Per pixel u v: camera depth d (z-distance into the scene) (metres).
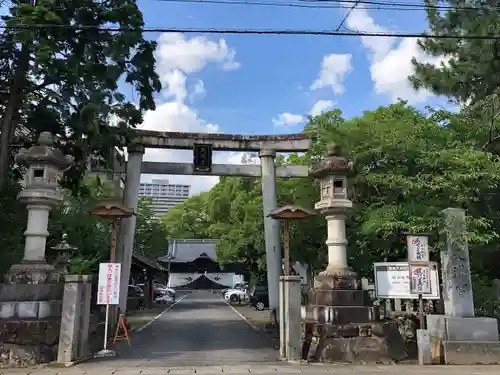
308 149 18.45
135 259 27.66
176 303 37.94
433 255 14.00
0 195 15.12
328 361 10.89
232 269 53.94
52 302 11.34
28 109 14.59
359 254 15.27
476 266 14.92
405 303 15.80
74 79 13.17
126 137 15.70
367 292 12.34
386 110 15.92
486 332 11.21
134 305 29.75
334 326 11.27
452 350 10.93
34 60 13.16
